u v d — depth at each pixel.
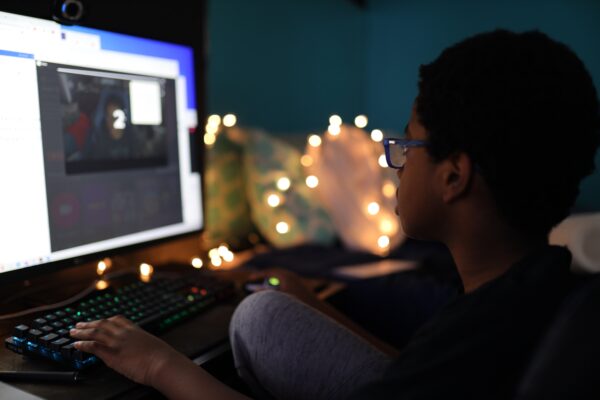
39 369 0.72
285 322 0.77
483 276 0.58
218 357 0.81
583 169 0.53
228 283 1.09
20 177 0.89
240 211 1.92
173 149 1.24
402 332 1.43
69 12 0.95
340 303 1.27
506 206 0.53
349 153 2.05
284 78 2.50
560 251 0.52
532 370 0.41
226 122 1.91
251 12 2.25
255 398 0.87
